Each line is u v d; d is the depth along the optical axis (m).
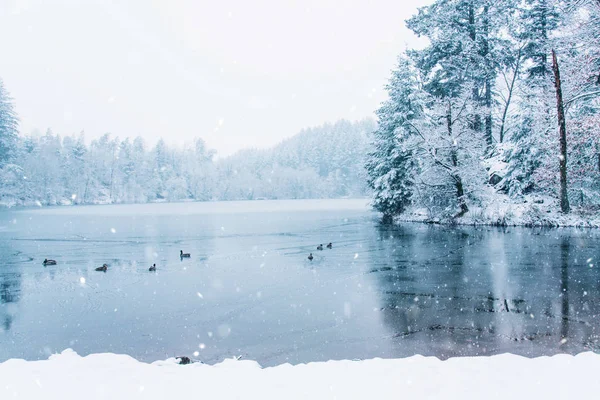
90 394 5.02
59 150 110.94
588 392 4.80
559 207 31.11
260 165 155.00
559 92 28.97
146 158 129.75
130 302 13.32
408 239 27.47
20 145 101.00
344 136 145.00
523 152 33.47
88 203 110.25
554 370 5.57
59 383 5.40
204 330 10.39
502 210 33.03
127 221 51.19
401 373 5.65
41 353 9.29
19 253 25.06
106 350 9.27
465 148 35.91
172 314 11.86
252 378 5.56
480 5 42.94
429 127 37.84
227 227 41.28
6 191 80.88
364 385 5.21
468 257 19.70
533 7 39.31
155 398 4.88
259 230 37.44
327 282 15.42
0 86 82.56
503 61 43.22
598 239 23.39
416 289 13.88
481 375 5.47
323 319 10.95
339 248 24.48
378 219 46.59
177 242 29.56
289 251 23.95
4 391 5.14
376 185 43.97
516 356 6.40
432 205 38.19
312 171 140.00
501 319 10.45
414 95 40.78
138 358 8.76
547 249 20.75
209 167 144.88
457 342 8.96
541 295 12.54
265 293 14.00
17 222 50.03
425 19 45.34
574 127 29.69
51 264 20.81
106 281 16.69
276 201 128.62
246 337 9.78
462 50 42.09
